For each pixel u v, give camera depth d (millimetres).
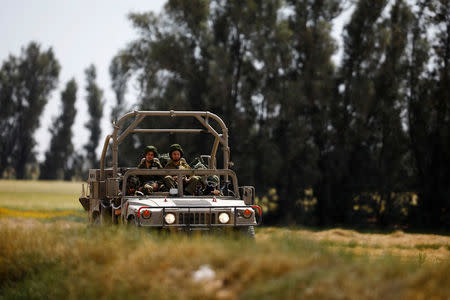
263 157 84938
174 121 85375
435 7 85750
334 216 88750
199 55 93625
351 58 90562
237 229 23172
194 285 13922
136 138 85125
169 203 22875
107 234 19250
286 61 88875
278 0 91500
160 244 17641
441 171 84125
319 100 87938
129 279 15148
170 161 27078
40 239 19859
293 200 86500
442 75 84000
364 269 13711
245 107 88625
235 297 13109
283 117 87625
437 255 37656
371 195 88062
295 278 13164
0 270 18344
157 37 95562
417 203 86750
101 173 28359
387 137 84688
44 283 16812
